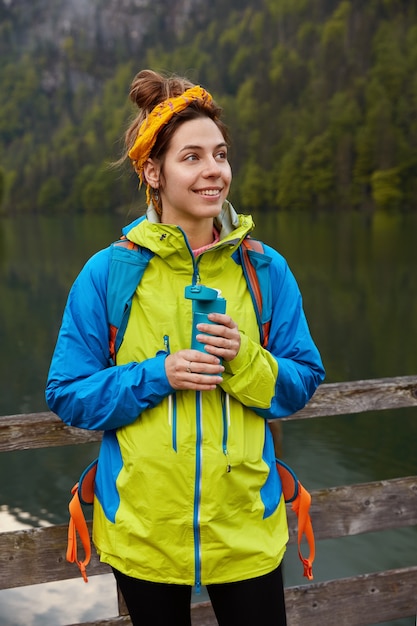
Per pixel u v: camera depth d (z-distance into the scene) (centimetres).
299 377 151
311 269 2905
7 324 1956
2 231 6544
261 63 9869
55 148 11612
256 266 151
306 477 727
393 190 6744
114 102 11950
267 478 152
